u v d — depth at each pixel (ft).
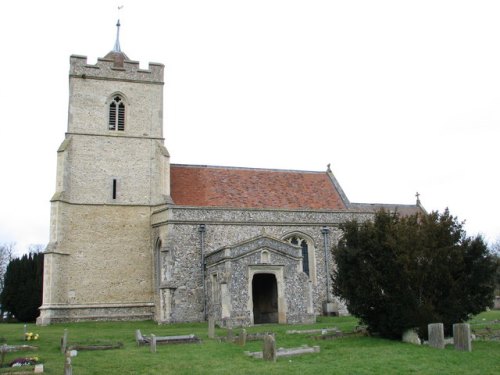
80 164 120.37
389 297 68.13
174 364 52.29
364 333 75.10
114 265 118.01
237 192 130.31
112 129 125.70
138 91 128.67
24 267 138.21
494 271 70.23
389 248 68.54
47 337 77.56
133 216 121.70
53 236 113.19
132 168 124.16
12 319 147.74
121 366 51.47
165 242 113.50
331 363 52.21
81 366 51.70
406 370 48.98
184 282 111.24
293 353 58.13
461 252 68.39
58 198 114.42
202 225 115.34
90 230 117.91
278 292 104.17
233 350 61.72
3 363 54.19
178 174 131.44
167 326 102.22
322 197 137.59
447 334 69.10
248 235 118.83
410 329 68.08
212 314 106.52
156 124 128.36
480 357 55.42
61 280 112.78
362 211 129.08
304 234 123.95
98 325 105.81
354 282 70.44
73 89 123.34
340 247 73.36
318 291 121.70
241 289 101.30
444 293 68.59
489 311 125.59
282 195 133.90
